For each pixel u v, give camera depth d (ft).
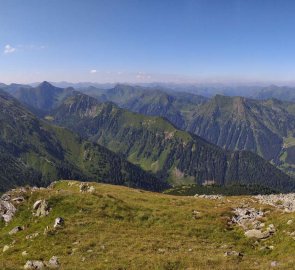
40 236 128.88
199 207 180.75
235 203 193.88
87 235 127.24
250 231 132.16
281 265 89.45
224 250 114.01
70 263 98.53
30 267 93.71
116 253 106.83
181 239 129.39
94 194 176.35
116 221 149.07
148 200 200.64
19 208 169.68
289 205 173.78
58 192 180.04
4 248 127.44
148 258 99.40
